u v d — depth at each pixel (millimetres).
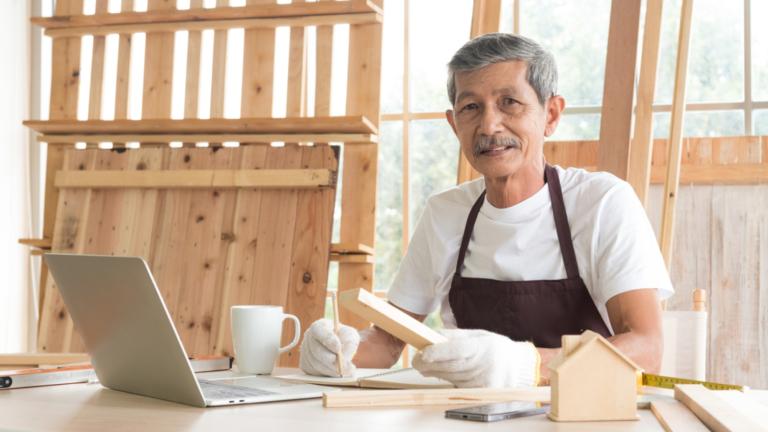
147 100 3939
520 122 1744
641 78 2838
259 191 3684
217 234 3686
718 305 3016
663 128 3697
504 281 1863
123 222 3824
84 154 3947
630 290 1701
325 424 925
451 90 1825
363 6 3629
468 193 2016
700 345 2002
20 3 4258
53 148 4031
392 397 1090
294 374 1492
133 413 1018
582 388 953
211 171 3711
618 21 2736
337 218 3990
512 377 1188
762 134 3598
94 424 932
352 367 1416
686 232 3086
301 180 3592
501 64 1722
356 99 3711
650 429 906
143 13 3902
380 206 4039
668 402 1076
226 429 895
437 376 1183
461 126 1783
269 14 3771
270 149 3703
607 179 1858
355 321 3582
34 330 4262
